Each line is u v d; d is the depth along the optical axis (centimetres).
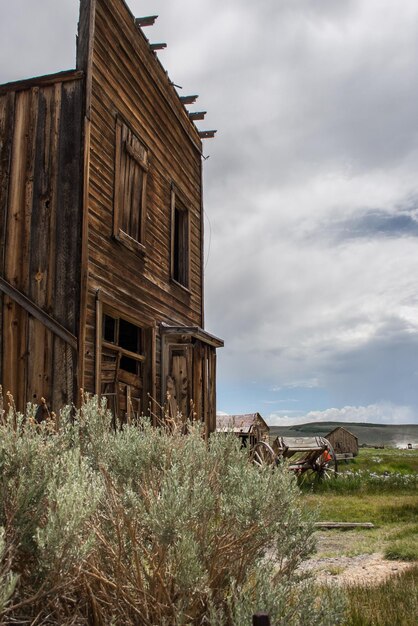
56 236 839
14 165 877
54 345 798
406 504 1276
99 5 966
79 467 323
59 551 264
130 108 1076
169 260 1253
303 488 1750
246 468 367
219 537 334
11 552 278
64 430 395
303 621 296
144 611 303
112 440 402
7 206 862
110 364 938
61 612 295
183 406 1109
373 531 1025
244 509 327
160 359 1145
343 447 3609
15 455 305
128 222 1052
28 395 788
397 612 483
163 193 1248
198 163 1544
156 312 1154
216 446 409
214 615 283
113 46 1017
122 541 320
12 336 808
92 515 318
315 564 760
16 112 898
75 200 845
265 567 326
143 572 312
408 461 2945
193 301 1433
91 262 871
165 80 1280
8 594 235
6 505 290
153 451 384
